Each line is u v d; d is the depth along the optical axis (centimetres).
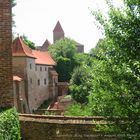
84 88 5703
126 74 1109
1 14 1557
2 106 1561
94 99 1283
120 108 1156
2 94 1567
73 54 10388
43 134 1539
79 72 6631
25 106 7425
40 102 8644
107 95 1177
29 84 7750
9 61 1571
